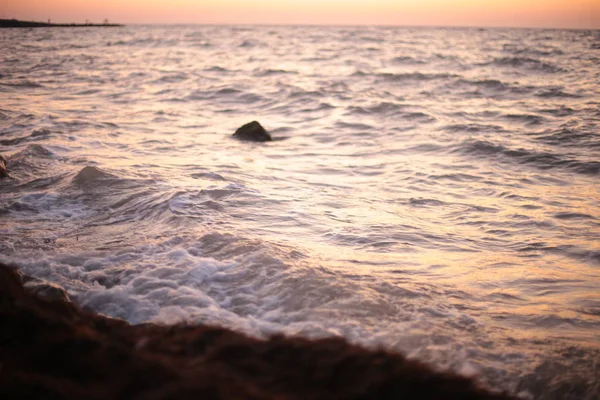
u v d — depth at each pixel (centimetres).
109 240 577
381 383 296
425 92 2244
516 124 1513
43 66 3341
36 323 321
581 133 1335
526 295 482
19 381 260
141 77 2756
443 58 4075
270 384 290
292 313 404
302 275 457
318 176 973
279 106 1889
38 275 481
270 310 410
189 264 487
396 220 710
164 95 2131
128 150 1123
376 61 3928
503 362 356
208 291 442
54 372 279
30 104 1781
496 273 535
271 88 2242
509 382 335
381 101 1895
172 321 387
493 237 657
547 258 584
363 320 396
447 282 501
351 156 1170
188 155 1111
